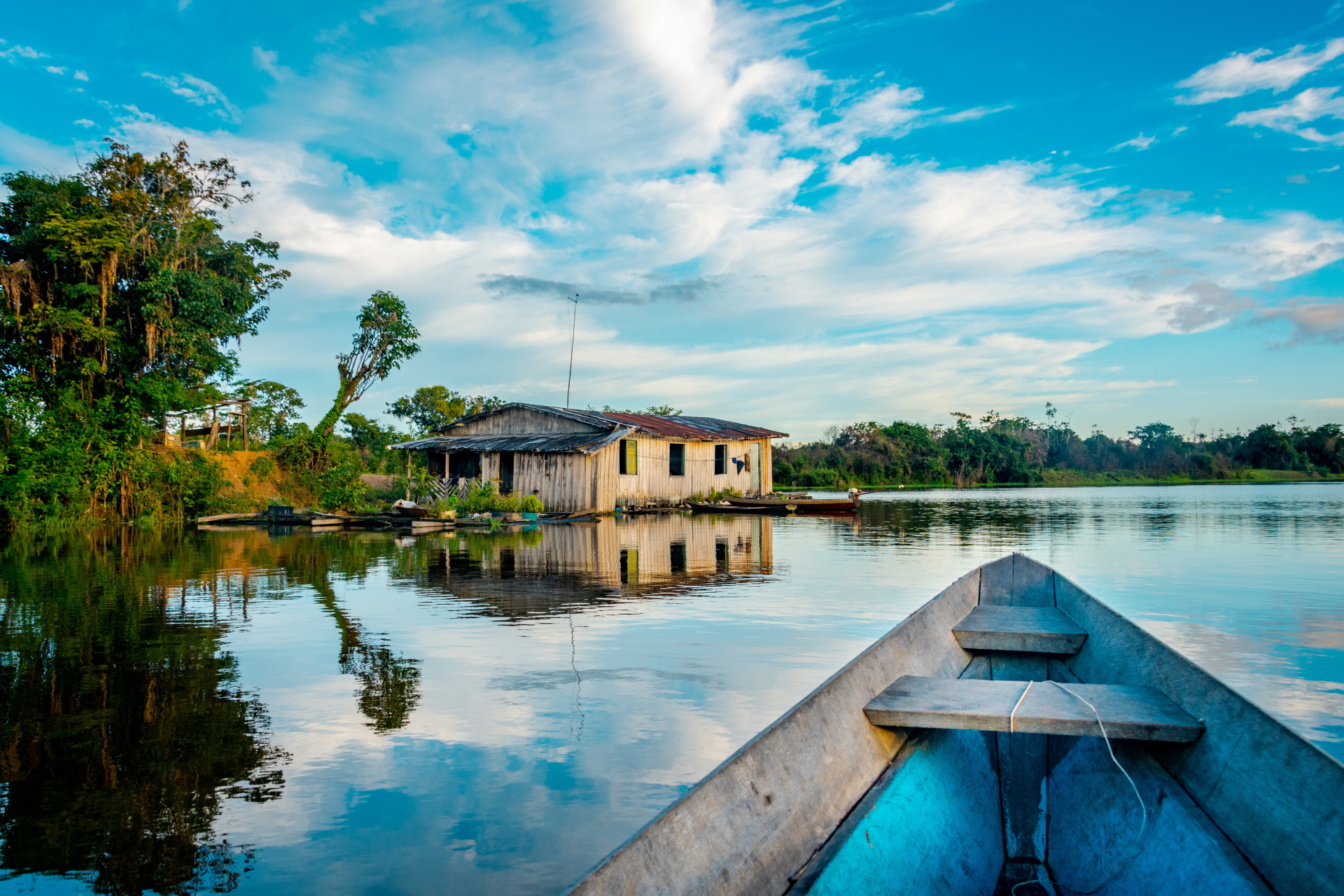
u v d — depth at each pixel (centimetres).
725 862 232
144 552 1521
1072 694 366
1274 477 6900
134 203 2364
